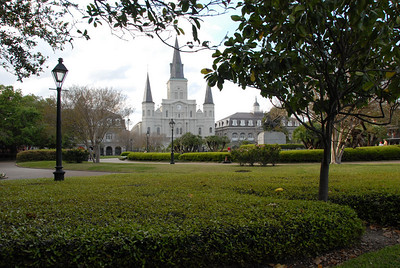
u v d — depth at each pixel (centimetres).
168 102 8475
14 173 1519
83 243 248
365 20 283
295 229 312
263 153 1608
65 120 2362
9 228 281
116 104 2498
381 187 509
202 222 300
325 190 433
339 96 394
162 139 6812
